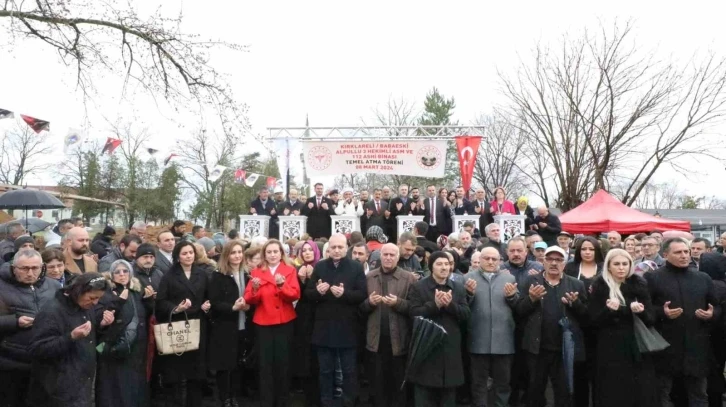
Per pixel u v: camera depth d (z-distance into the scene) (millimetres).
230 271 6414
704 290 5637
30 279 5035
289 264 6473
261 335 6184
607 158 22422
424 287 5902
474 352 6043
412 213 12359
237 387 6840
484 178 40188
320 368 6223
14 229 7766
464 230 9633
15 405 5105
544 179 33375
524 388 6648
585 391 6180
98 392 5305
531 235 8789
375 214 12844
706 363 5594
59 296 4652
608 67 23078
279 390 6207
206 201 34750
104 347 5270
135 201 30562
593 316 5570
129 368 5473
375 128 14828
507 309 6047
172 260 6773
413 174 14531
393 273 6312
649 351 5277
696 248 7668
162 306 5883
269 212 13539
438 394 5914
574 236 13859
